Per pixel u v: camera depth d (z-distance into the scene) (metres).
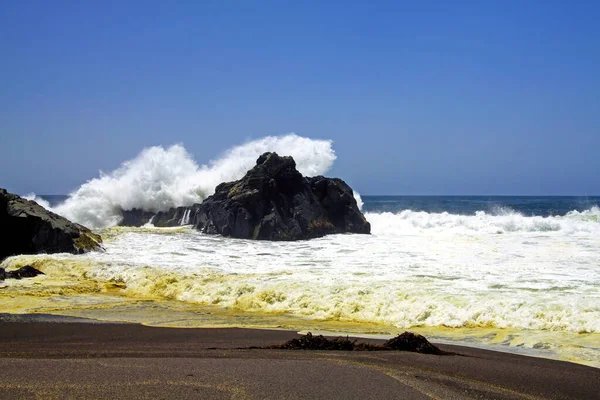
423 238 29.77
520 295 14.44
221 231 30.84
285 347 10.13
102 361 8.64
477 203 93.50
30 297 15.84
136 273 18.70
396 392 7.27
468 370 8.71
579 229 33.34
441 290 15.16
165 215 37.94
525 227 34.84
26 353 9.66
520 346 10.95
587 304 13.28
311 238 30.66
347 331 12.40
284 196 31.94
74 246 23.16
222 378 7.62
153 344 10.62
